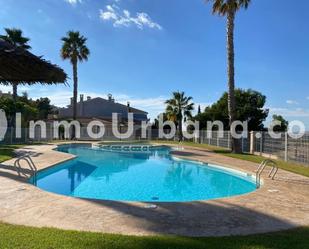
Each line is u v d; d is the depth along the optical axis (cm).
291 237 586
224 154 2444
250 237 584
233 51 2566
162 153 2858
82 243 524
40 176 1434
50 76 813
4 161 1652
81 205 796
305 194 997
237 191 1317
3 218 688
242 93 4756
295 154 1941
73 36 4216
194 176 1661
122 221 673
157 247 517
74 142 3644
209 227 648
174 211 756
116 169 1883
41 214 721
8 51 695
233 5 2519
